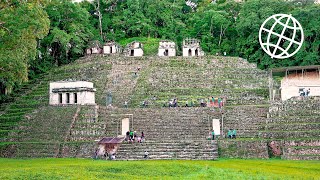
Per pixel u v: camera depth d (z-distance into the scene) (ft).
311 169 90.74
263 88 214.90
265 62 253.24
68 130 147.64
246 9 278.26
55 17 274.36
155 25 327.06
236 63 248.93
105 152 129.39
